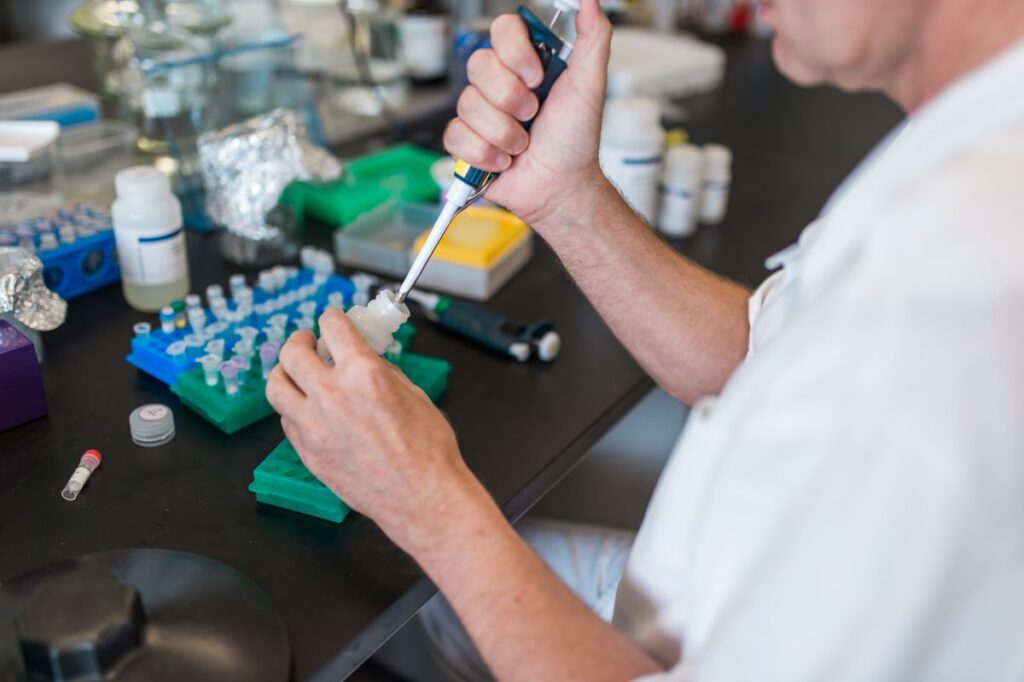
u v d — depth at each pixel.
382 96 1.75
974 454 0.45
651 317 0.98
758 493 0.53
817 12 0.63
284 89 1.49
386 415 0.68
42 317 0.95
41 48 2.01
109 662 0.63
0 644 0.65
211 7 1.41
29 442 0.89
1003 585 0.47
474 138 0.83
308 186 1.40
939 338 0.45
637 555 0.70
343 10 1.67
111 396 0.96
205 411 0.92
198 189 1.33
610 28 0.84
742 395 0.60
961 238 0.47
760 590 0.51
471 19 2.05
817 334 0.50
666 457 1.50
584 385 1.05
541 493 0.89
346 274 1.25
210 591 0.71
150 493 0.83
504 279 1.27
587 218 0.94
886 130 2.00
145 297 1.12
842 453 0.48
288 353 0.71
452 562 0.66
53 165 1.23
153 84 1.29
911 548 0.46
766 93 2.21
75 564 0.72
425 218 1.36
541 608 0.63
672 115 2.00
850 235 0.54
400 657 1.22
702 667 0.54
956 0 0.58
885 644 0.47
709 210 1.50
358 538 0.78
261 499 0.82
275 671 0.64
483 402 1.00
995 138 0.49
